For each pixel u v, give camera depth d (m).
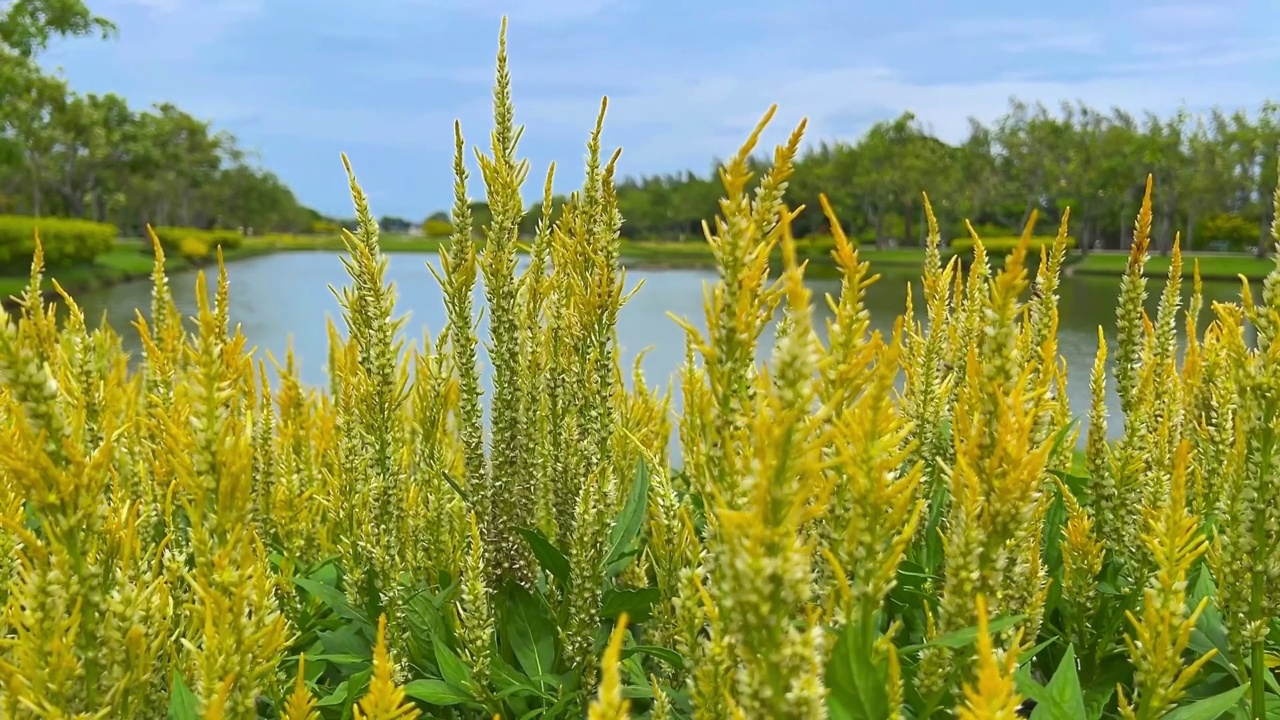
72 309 2.01
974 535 1.02
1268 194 35.59
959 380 1.97
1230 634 1.43
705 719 1.08
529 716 1.68
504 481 2.00
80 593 1.05
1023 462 0.99
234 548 1.09
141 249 46.47
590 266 2.01
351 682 1.56
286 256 66.31
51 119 42.03
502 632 1.95
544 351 2.14
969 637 0.99
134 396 1.93
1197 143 43.28
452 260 1.96
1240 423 1.39
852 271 0.98
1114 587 1.90
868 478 0.95
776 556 0.79
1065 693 1.18
